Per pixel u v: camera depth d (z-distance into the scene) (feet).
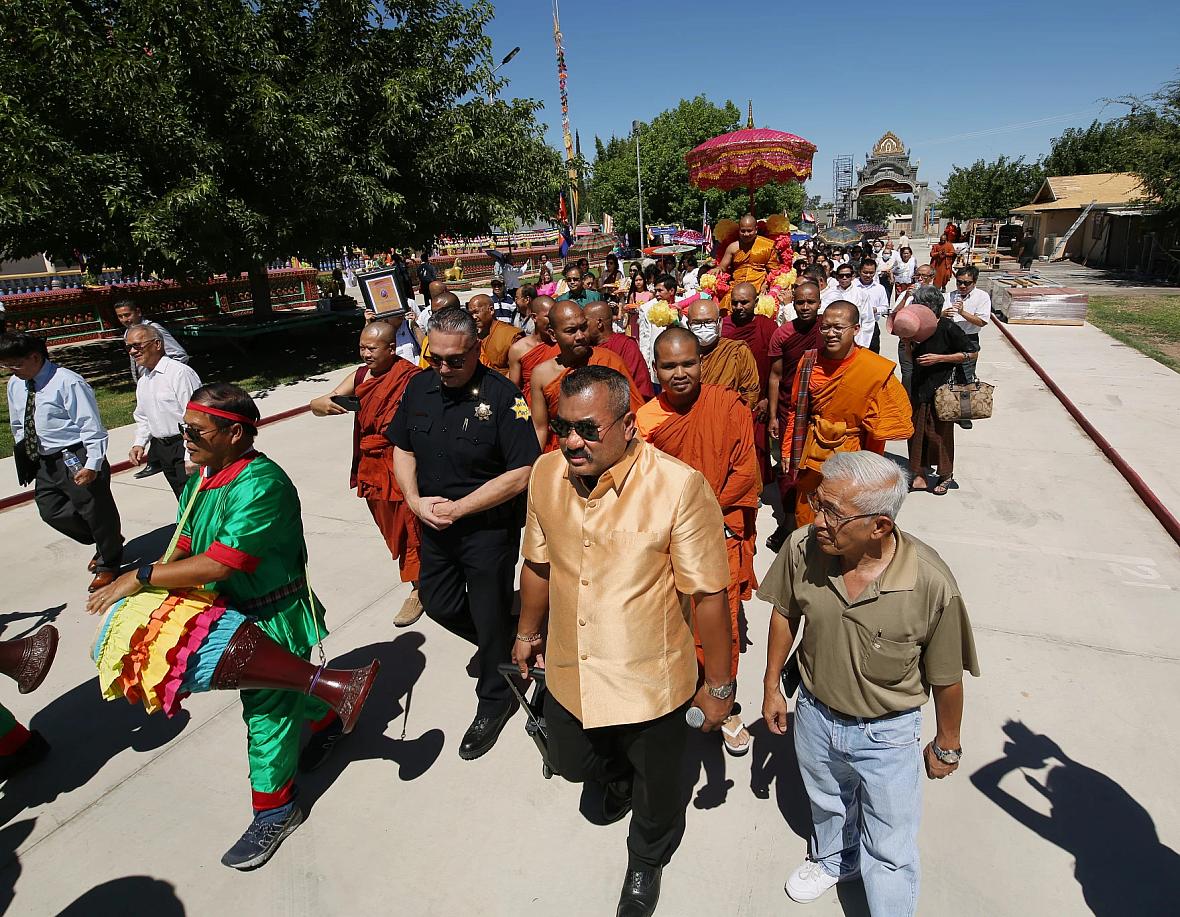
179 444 17.89
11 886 9.14
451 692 12.67
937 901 8.31
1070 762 10.34
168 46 35.81
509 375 17.88
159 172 36.91
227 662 8.18
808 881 8.43
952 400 18.93
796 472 14.32
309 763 10.89
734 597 10.66
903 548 6.60
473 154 44.09
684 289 39.60
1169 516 17.90
